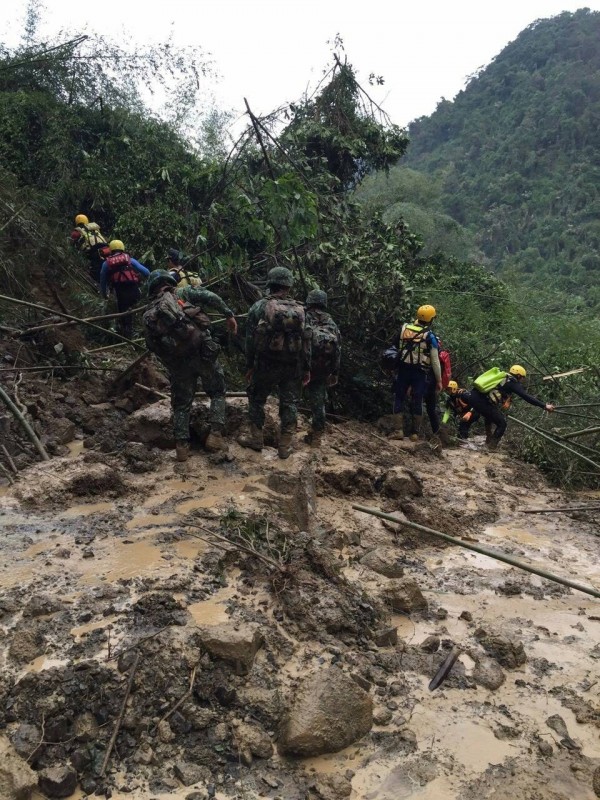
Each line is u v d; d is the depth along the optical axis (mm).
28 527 4527
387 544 5031
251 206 8422
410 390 8141
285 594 3771
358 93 11711
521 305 13492
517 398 9781
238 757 2791
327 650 3457
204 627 3383
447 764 2828
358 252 8781
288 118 11008
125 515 4809
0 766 2529
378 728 3033
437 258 15000
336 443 7145
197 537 4355
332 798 2604
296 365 5797
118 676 3045
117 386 7273
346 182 12750
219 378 5828
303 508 4977
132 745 2803
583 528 5941
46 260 9695
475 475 7281
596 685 3424
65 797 2578
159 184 11242
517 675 3498
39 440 5938
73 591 3688
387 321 8797
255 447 6168
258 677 3166
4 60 12359
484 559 5016
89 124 12133
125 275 8609
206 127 13344
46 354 7680
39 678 2967
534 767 2818
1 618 3428
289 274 5820
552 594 4473
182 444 5754
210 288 8812
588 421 8477
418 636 3779
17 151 11164
